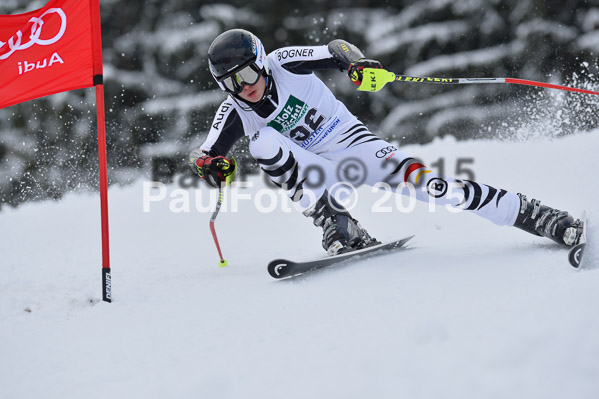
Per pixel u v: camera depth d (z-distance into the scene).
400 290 10.07
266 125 12.54
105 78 46.47
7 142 45.62
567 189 15.71
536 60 47.56
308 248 15.30
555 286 8.74
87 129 46.09
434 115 47.03
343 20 49.09
